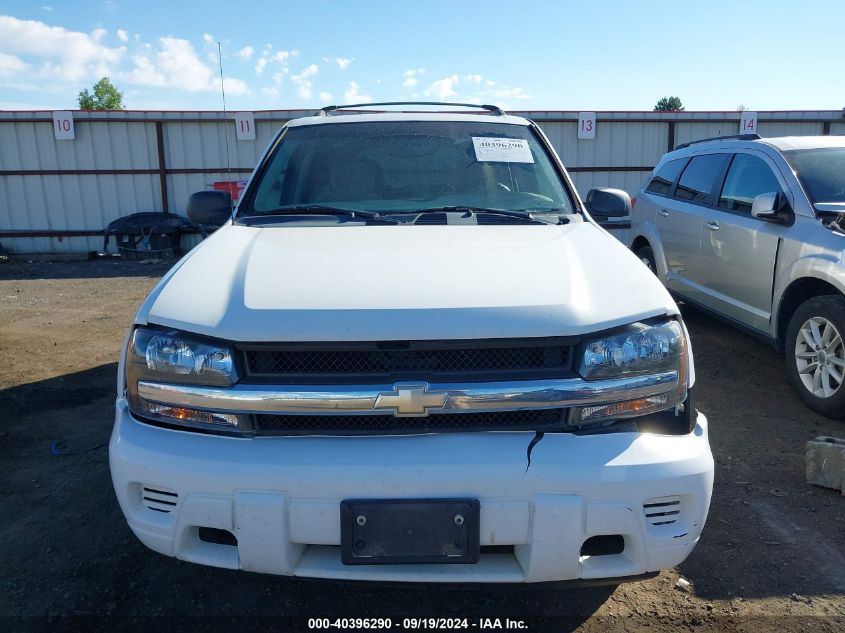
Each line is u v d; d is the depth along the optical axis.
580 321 2.13
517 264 2.42
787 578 2.76
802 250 4.50
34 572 2.78
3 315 7.77
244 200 3.29
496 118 3.82
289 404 2.04
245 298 2.20
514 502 2.01
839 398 4.23
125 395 2.36
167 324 2.18
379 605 2.60
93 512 3.25
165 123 13.28
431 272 2.32
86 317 7.64
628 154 13.80
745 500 3.38
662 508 2.10
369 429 2.09
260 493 2.02
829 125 13.83
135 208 13.57
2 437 4.12
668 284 6.46
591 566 2.10
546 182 3.42
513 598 2.64
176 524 2.09
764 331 4.97
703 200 5.92
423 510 2.00
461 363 2.12
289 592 2.68
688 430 2.24
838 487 3.41
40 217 13.52
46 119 13.09
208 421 2.12
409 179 3.35
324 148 3.52
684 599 2.63
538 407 2.07
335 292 2.20
